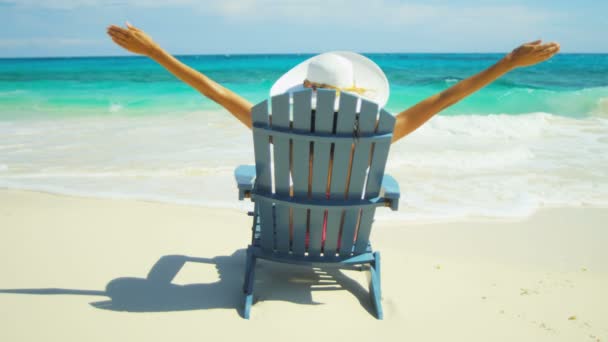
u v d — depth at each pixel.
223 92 2.70
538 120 10.80
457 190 5.74
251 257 3.10
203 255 3.80
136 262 3.62
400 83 23.91
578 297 3.32
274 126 2.56
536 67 35.84
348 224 2.87
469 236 4.41
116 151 7.57
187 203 5.07
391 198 2.70
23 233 4.11
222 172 6.31
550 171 6.61
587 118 11.62
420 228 4.58
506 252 4.08
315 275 3.51
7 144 8.09
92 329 2.69
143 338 2.62
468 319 2.98
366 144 2.53
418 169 6.69
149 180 5.93
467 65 43.56
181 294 3.15
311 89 2.40
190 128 9.91
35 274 3.35
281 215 2.88
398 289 3.36
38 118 11.52
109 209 4.83
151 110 12.71
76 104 13.76
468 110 14.17
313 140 2.51
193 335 2.67
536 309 3.14
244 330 2.75
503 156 7.43
